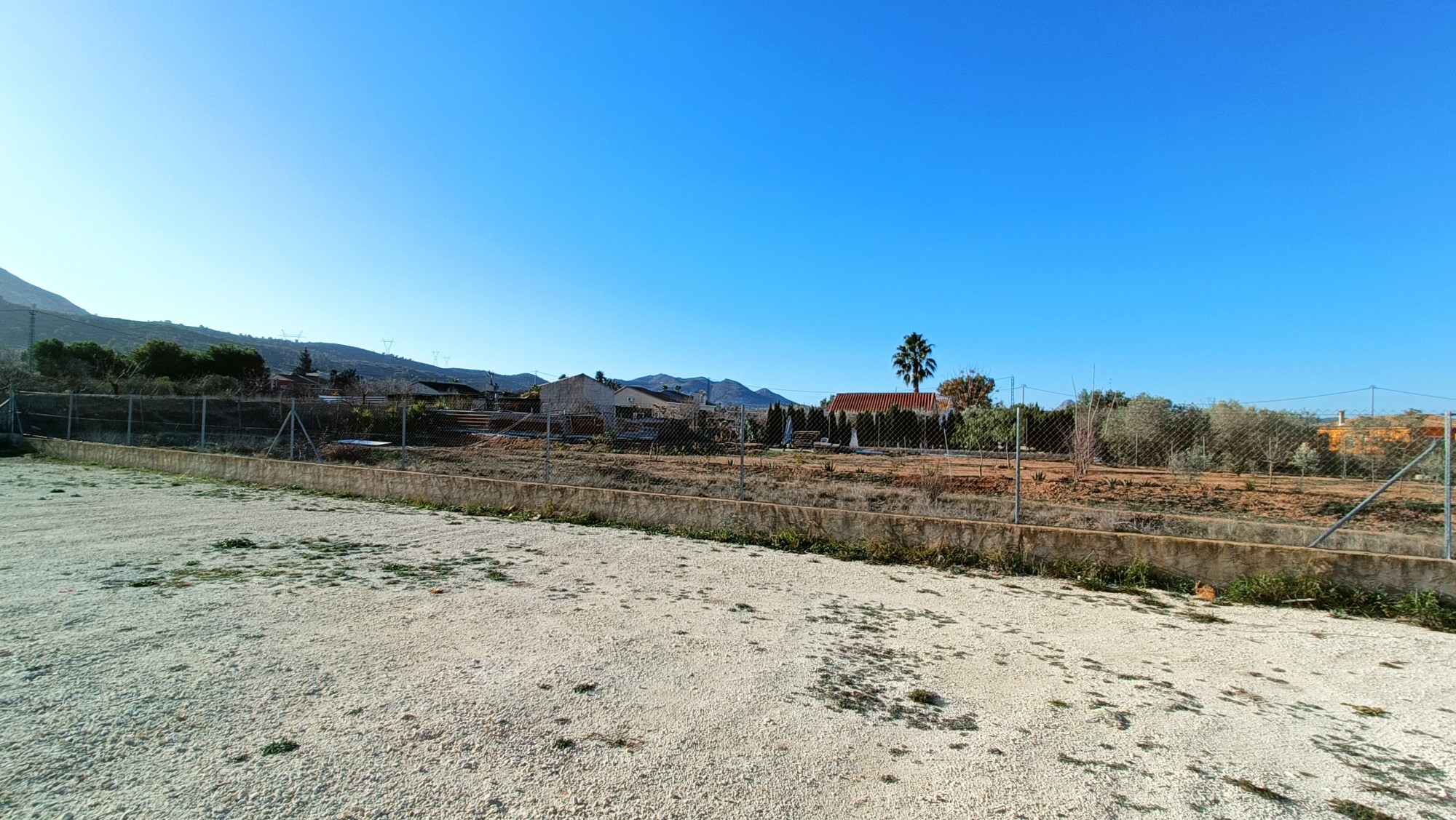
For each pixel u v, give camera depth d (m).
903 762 2.67
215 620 4.14
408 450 19.64
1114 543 6.11
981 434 24.75
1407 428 11.26
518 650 3.80
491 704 3.06
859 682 3.52
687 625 4.40
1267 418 14.24
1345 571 5.38
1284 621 4.91
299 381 46.31
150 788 2.29
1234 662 4.01
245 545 6.45
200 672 3.31
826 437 31.16
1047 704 3.30
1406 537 7.23
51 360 30.12
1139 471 17.39
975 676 3.66
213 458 12.41
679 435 26.75
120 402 19.72
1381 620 4.99
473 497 9.52
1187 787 2.54
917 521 6.88
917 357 55.44
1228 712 3.27
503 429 25.64
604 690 3.28
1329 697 3.50
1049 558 6.32
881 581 5.86
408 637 3.94
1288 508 10.55
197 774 2.38
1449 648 4.33
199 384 27.39
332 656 3.60
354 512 8.85
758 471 16.38
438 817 2.17
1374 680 3.76
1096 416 18.55
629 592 5.21
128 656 3.50
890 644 4.17
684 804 2.31
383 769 2.46
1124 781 2.57
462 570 5.73
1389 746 2.95
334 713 2.91
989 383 46.81
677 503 8.16
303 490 11.04
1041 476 15.51
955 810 2.33
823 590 5.49
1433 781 2.64
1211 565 5.75
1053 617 4.89
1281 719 3.21
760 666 3.70
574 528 8.09
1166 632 4.59
